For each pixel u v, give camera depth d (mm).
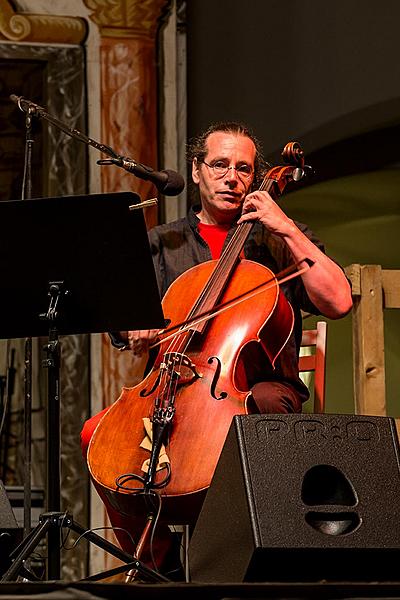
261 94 10844
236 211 6922
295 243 6395
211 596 3984
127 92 11234
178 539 6359
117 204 5246
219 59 11094
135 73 11250
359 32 10461
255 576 4605
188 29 11336
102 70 11227
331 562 4656
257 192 6488
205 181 6930
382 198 11180
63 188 11125
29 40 11164
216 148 6910
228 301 6207
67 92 11195
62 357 10906
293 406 6238
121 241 5352
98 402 10914
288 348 6551
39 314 5625
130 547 6152
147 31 11320
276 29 10812
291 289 6785
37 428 11898
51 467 5410
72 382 10883
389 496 4805
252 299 6180
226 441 4879
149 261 5387
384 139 10477
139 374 11016
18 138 12594
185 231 7090
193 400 5746
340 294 6414
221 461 4895
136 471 5637
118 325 5660
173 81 11320
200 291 6391
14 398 12352
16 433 12305
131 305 5555
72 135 6324
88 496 10750
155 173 6285
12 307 5645
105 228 5328
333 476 4922
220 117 11055
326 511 4699
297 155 6910
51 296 5496
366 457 4879
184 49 11367
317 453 4816
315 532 4617
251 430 4801
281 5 10789
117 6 11281
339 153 10617
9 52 11148
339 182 10859
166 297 6469
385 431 4969
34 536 5098
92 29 11250
